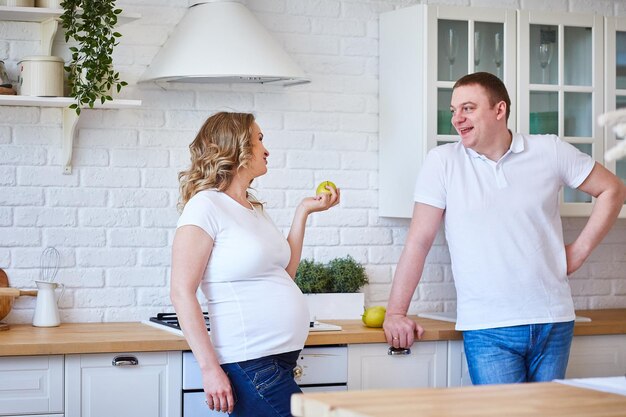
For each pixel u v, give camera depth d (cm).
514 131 402
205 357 282
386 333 353
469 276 341
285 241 308
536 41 407
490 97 338
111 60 358
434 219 355
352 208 421
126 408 331
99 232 389
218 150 300
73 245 387
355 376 355
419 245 357
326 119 418
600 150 414
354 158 421
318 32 417
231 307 290
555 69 409
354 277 405
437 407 179
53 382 325
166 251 396
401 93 406
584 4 451
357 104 421
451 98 381
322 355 351
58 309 378
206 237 288
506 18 400
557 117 409
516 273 337
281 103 411
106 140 390
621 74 419
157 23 396
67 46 386
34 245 383
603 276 455
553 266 343
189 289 285
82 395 328
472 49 396
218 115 308
